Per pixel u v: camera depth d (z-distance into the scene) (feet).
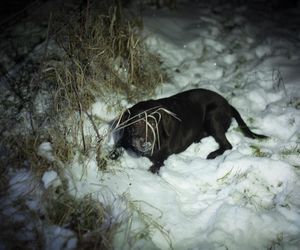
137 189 14.67
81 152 15.49
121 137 16.44
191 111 17.31
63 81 16.84
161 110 15.61
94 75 18.10
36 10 24.56
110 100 18.39
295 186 15.31
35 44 22.02
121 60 19.95
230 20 25.76
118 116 17.40
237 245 13.25
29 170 14.75
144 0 25.86
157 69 20.36
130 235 13.10
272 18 26.40
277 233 13.62
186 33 24.08
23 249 12.59
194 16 25.71
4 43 22.34
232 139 17.80
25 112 17.31
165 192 14.71
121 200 14.01
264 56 22.98
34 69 20.02
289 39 24.25
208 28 24.66
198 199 14.84
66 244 12.74
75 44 18.13
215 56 22.71
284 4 27.94
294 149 16.72
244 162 15.75
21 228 13.10
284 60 22.40
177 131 16.43
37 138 15.42
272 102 19.79
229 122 18.29
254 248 13.25
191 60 22.15
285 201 14.69
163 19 24.49
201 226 13.82
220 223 13.67
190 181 15.37
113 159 15.99
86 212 13.42
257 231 13.65
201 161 16.24
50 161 14.71
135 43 19.62
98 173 15.05
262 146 17.22
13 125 16.66
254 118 18.80
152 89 19.54
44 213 13.44
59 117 16.02
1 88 19.25
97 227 13.21
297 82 20.59
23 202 13.67
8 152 15.38
